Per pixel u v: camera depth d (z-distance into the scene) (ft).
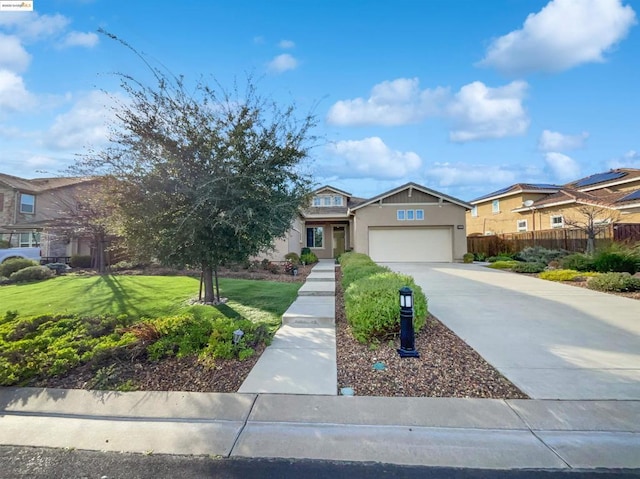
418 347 15.25
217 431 9.36
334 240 78.74
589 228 45.47
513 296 26.94
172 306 23.95
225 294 28.09
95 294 28.30
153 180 21.06
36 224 58.59
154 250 22.21
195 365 13.47
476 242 71.92
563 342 15.71
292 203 23.12
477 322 19.30
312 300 25.43
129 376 12.67
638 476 7.48
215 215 21.43
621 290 28.22
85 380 12.54
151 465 8.09
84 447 8.86
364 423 9.54
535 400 10.53
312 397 11.03
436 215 64.49
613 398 10.57
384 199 65.26
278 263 50.52
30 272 38.19
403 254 64.95
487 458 8.09
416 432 9.10
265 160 21.72
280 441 8.86
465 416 9.75
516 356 14.05
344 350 15.31
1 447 8.96
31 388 12.06
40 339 15.58
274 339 16.87
